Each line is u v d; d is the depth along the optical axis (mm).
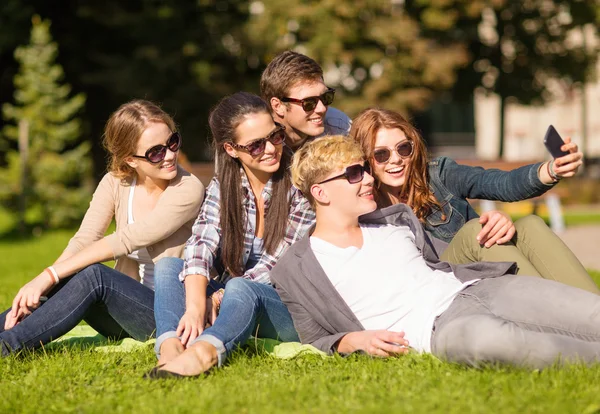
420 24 24734
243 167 5281
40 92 18688
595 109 38438
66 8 23969
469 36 26500
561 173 4895
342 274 4699
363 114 5320
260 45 23531
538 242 4898
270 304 4863
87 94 25047
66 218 18750
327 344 4680
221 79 23984
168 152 5254
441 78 23750
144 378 4258
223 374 4344
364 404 3727
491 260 4898
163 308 4742
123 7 23766
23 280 9562
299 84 5906
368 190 4773
